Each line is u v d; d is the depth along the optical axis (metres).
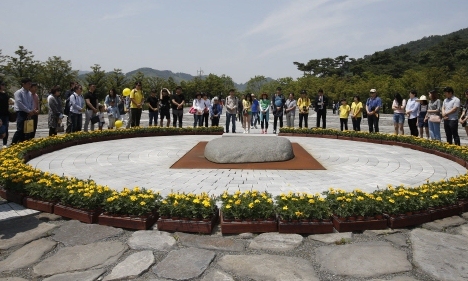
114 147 9.31
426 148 9.04
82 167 6.71
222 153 7.11
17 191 4.64
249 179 5.80
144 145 9.75
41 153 7.98
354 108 13.32
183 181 5.65
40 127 15.77
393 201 3.96
